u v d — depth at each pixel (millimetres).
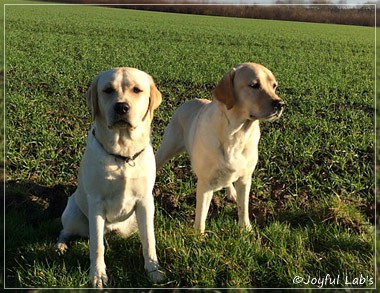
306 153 2783
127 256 1839
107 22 11242
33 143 2889
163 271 1719
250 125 1887
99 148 1656
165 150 2422
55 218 2146
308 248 1872
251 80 1827
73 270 1733
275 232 1932
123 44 8219
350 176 2531
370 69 6742
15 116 3359
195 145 1970
